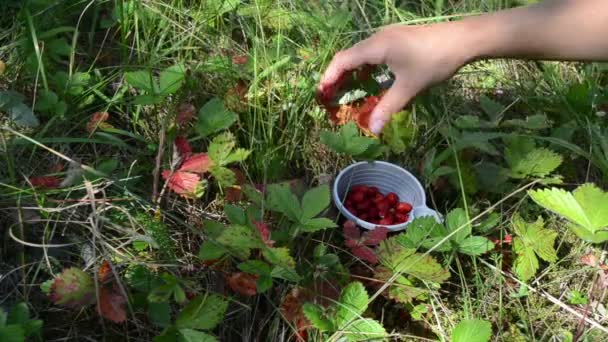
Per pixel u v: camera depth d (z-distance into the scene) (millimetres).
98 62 724
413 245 568
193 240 590
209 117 612
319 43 781
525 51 582
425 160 676
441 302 592
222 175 576
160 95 611
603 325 606
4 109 610
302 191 621
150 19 738
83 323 522
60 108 619
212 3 770
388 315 581
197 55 739
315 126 706
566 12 563
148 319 526
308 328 539
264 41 736
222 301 498
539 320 603
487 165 677
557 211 572
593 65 833
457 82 797
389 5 847
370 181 681
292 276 515
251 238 513
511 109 795
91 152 640
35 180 564
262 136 685
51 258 538
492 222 617
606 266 635
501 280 614
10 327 440
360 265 601
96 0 751
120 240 565
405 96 606
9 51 686
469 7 883
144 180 620
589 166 700
